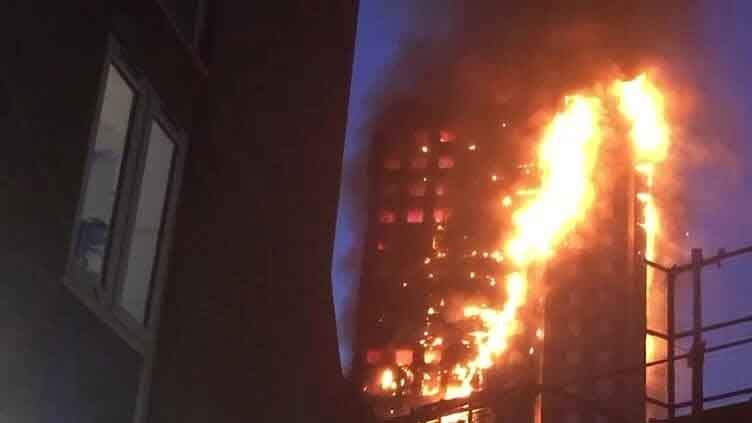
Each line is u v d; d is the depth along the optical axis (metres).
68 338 8.88
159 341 10.93
